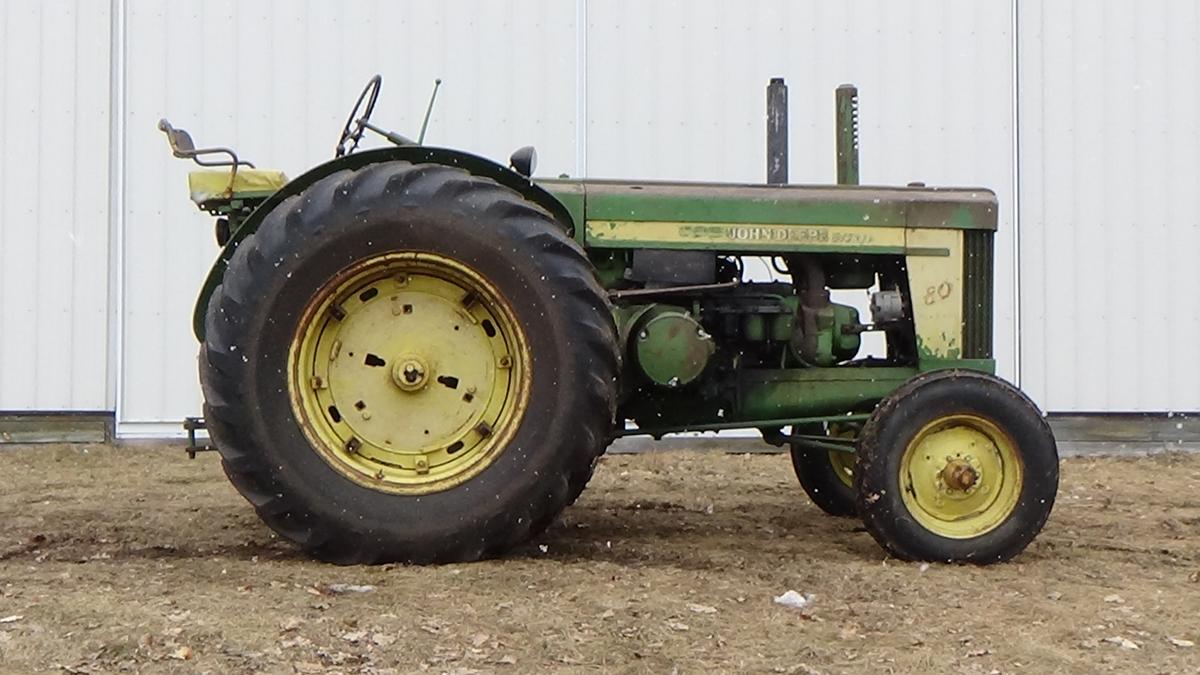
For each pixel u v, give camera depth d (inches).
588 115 347.6
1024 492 187.8
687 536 213.6
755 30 349.4
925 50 351.6
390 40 343.9
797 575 175.8
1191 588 177.3
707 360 191.5
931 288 205.9
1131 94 354.9
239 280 173.0
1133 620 157.0
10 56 339.6
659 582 167.3
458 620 145.6
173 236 343.3
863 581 172.9
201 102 342.0
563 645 137.9
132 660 130.6
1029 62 353.1
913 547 185.6
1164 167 355.9
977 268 207.5
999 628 151.3
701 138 349.7
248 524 220.1
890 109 351.9
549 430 175.3
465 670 130.0
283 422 172.9
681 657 136.1
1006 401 187.5
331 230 173.3
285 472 172.2
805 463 237.6
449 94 345.1
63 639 135.6
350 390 178.1
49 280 341.4
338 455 175.5
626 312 196.2
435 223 174.6
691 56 348.5
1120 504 268.5
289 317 173.0
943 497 187.6
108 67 341.4
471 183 177.0
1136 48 355.3
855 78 350.9
